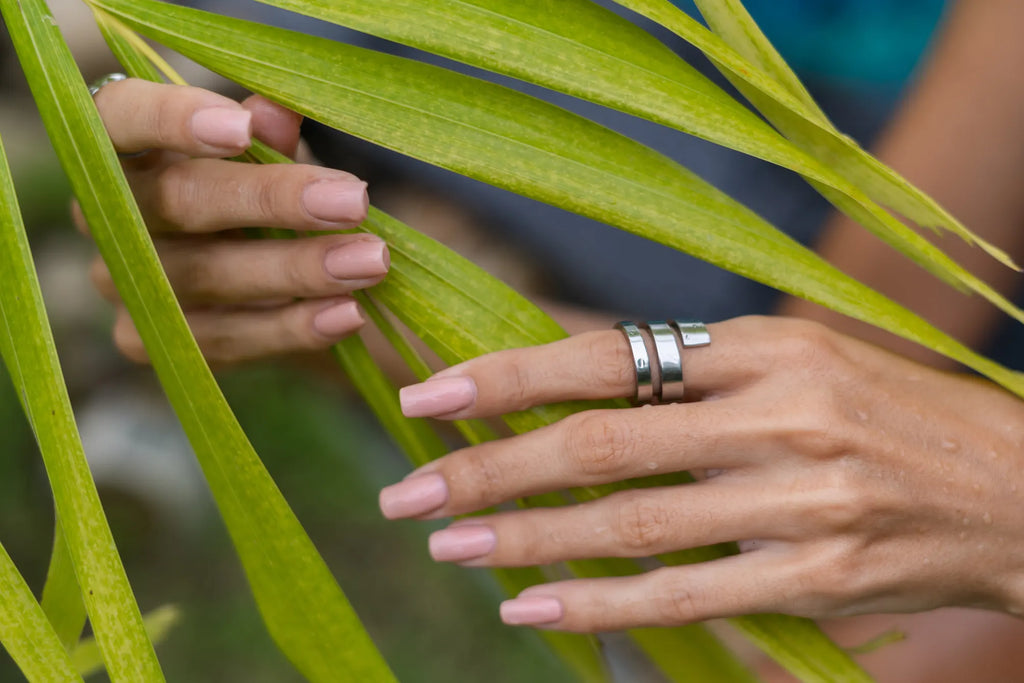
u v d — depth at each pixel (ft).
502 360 1.22
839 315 1.90
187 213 1.23
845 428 1.22
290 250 1.24
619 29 1.12
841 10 1.97
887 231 1.21
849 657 1.29
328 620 1.15
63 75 1.09
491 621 2.86
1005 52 1.79
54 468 1.05
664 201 1.16
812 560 1.23
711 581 1.25
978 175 1.81
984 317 1.84
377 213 1.23
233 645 2.81
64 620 1.19
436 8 1.10
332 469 3.09
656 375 1.23
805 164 1.11
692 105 1.11
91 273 1.49
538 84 1.10
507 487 1.24
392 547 3.04
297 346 1.32
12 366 1.07
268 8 1.83
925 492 1.23
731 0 1.16
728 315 2.08
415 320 1.24
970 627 1.72
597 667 1.36
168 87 1.17
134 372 2.98
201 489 2.99
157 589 2.87
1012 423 1.26
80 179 1.10
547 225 2.06
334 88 1.14
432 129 1.14
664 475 1.27
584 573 1.32
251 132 1.25
